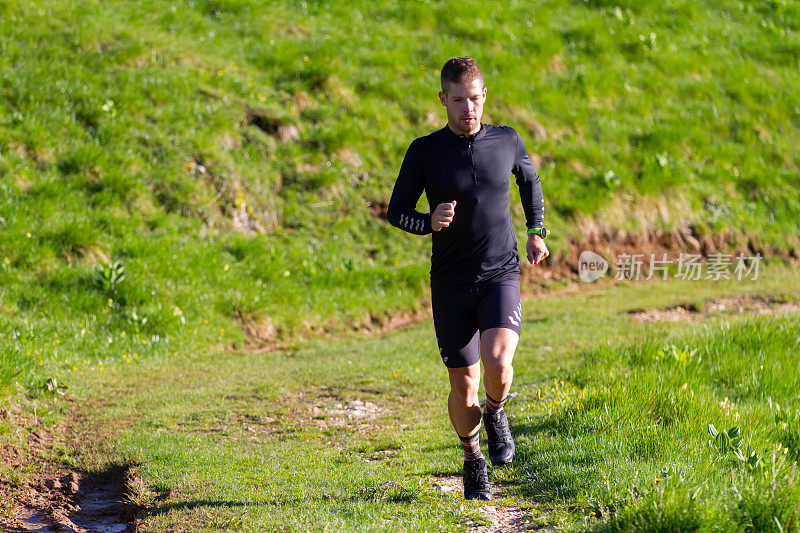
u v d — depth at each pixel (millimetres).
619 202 39219
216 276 28953
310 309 29219
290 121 37031
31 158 30422
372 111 39562
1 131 30281
